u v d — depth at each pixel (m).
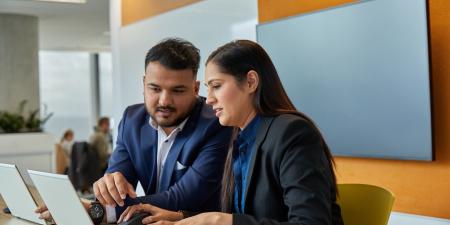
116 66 6.24
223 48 1.51
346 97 3.38
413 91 3.00
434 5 2.95
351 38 3.32
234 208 1.61
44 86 13.84
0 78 8.41
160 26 5.35
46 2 7.60
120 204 1.73
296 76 3.71
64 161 9.34
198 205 1.89
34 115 8.20
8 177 2.10
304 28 3.62
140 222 1.66
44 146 7.61
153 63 1.80
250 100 1.50
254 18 4.11
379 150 3.21
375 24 3.18
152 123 2.01
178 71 1.79
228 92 1.47
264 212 1.44
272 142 1.42
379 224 2.06
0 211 2.35
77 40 11.66
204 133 1.91
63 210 1.69
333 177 1.44
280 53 3.80
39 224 2.05
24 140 7.46
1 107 8.45
